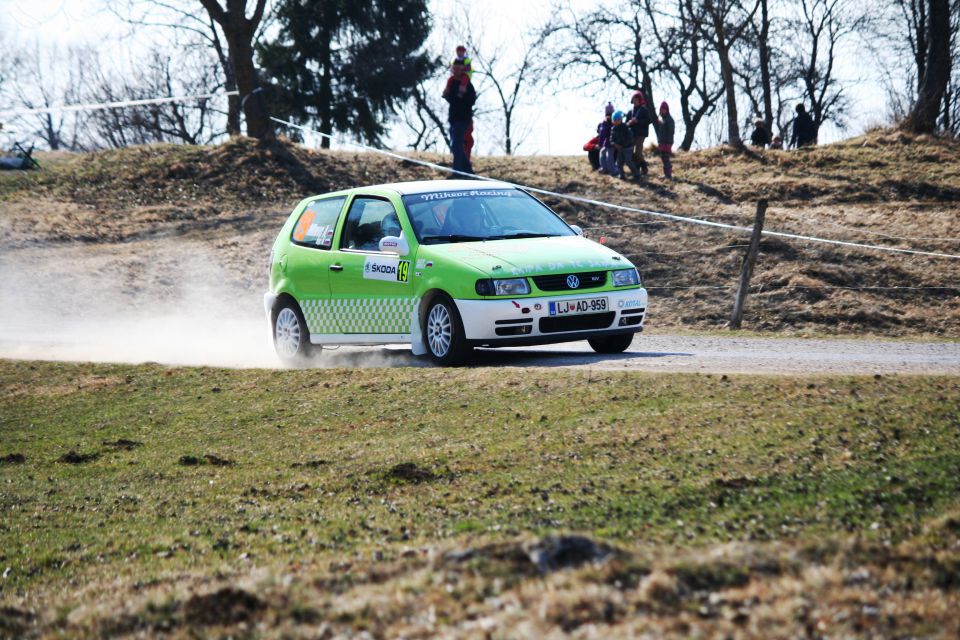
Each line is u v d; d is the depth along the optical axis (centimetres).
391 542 2070
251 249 9394
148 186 11256
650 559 1524
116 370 4562
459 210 4238
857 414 2614
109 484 2878
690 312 7494
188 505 2588
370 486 2548
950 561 1507
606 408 2958
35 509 2673
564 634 1304
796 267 8150
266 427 3322
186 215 10494
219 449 3139
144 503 2644
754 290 7806
